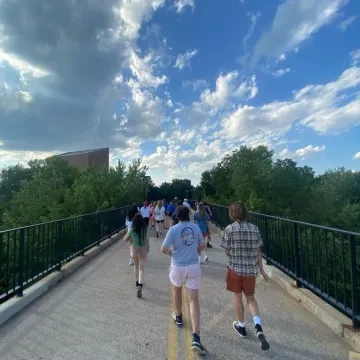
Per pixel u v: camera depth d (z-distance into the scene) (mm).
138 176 35219
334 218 32156
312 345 3996
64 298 6016
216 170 44500
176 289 4637
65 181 38625
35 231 6645
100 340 4207
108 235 14992
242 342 4117
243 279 4207
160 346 4023
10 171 54312
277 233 7594
